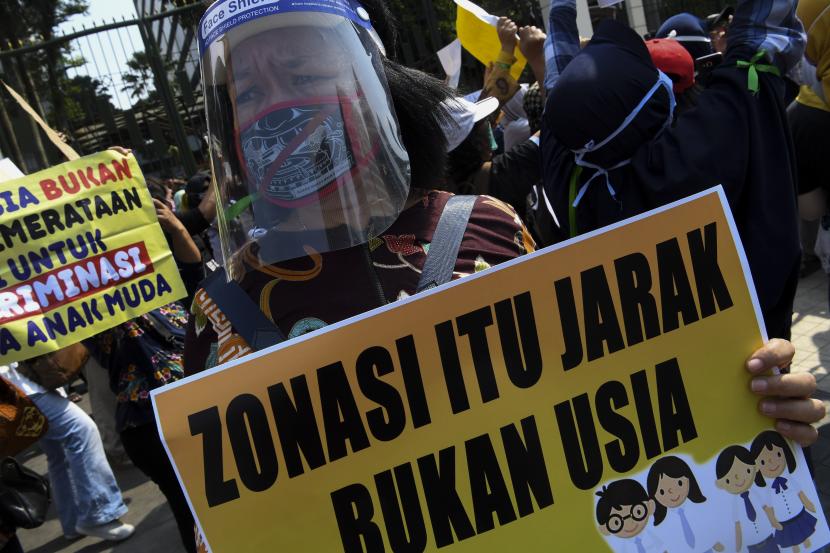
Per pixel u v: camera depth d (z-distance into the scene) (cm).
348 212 84
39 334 205
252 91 83
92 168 213
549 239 206
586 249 89
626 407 89
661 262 91
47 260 207
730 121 127
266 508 82
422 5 701
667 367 91
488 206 100
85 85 650
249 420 81
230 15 82
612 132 133
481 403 86
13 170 218
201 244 436
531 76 453
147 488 405
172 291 220
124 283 215
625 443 89
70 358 309
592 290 89
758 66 129
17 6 817
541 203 206
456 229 94
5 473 221
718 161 125
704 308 92
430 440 85
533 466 87
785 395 91
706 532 90
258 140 83
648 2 792
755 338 93
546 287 88
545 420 87
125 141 676
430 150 102
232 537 81
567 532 87
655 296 91
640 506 89
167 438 80
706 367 92
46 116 660
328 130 83
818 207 240
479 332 86
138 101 662
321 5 83
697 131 129
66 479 350
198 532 87
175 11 622
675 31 284
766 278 126
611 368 89
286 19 82
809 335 369
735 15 137
